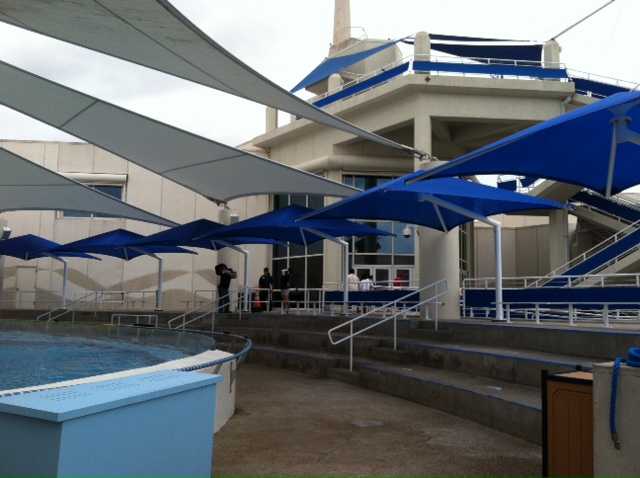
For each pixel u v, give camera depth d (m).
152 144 11.52
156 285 25.11
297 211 14.72
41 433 2.09
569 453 3.49
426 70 19.89
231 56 7.58
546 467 3.59
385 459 4.95
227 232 15.20
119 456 2.30
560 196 21.64
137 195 25.36
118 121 10.65
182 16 6.64
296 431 5.93
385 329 11.64
